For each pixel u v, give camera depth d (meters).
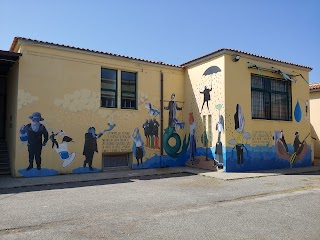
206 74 13.55
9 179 10.08
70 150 11.55
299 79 15.34
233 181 10.07
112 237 4.52
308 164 15.34
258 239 4.45
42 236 4.56
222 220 5.41
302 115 15.34
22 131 10.59
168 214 5.84
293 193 8.00
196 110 14.12
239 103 12.83
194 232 4.75
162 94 14.28
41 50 11.11
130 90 13.47
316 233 4.71
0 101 13.85
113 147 12.62
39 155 10.89
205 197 7.44
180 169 13.09
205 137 13.44
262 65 13.73
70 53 11.77
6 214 5.80
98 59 12.46
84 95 12.01
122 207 6.38
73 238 4.48
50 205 6.54
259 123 13.45
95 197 7.40
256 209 6.23
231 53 12.63
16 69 10.99
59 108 11.39
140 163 13.33
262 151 13.41
